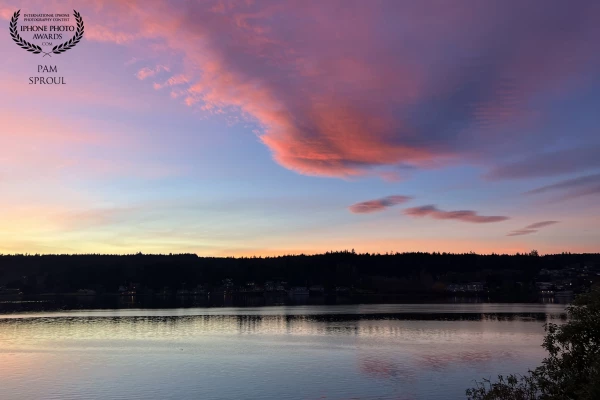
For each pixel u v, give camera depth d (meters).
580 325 16.05
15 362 58.25
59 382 46.31
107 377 48.50
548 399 16.20
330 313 143.62
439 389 42.00
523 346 68.00
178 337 85.50
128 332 94.81
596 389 14.12
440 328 95.12
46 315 142.75
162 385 44.69
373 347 68.94
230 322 116.44
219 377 48.16
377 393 40.91
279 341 78.00
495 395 18.70
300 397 39.97
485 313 135.50
